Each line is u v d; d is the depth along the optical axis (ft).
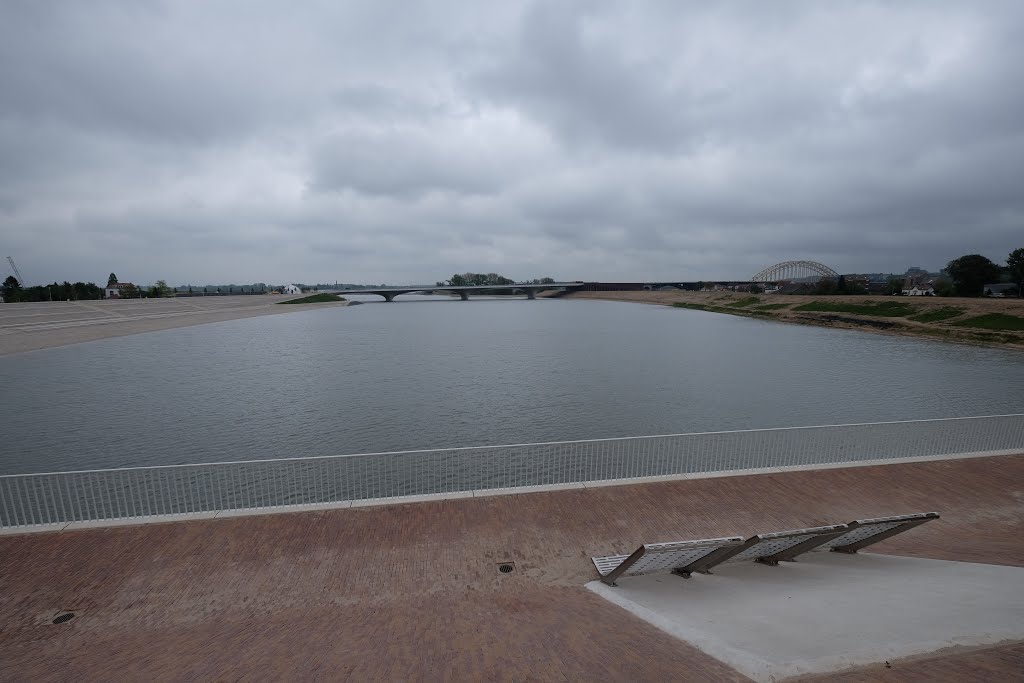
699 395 118.32
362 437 87.92
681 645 19.76
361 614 25.93
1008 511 37.14
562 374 144.25
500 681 18.54
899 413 102.42
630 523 34.94
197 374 144.25
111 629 25.20
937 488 40.14
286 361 167.63
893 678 15.49
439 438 87.04
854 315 274.57
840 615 21.11
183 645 23.30
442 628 23.84
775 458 56.65
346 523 34.40
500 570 30.04
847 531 26.89
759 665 17.03
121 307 311.68
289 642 23.02
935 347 192.34
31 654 23.29
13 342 192.03
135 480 67.41
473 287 623.36
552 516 35.60
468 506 36.63
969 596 22.35
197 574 29.37
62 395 118.83
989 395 116.88
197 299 436.76
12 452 80.84
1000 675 15.15
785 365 156.66
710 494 38.78
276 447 82.89
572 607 25.45
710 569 29.60
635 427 93.50
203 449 82.07
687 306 490.49
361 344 212.02
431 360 169.58
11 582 28.55
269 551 31.42
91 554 30.94
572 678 18.24
